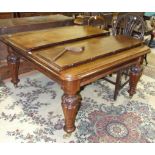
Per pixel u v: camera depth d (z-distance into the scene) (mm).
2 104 2334
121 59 1882
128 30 2600
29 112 2230
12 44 2074
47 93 2586
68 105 1707
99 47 2018
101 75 1854
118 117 2229
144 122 2172
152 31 4113
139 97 2605
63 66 1593
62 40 2115
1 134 1923
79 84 1670
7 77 2789
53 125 2068
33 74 3008
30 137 1912
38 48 1926
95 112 2287
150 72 3357
